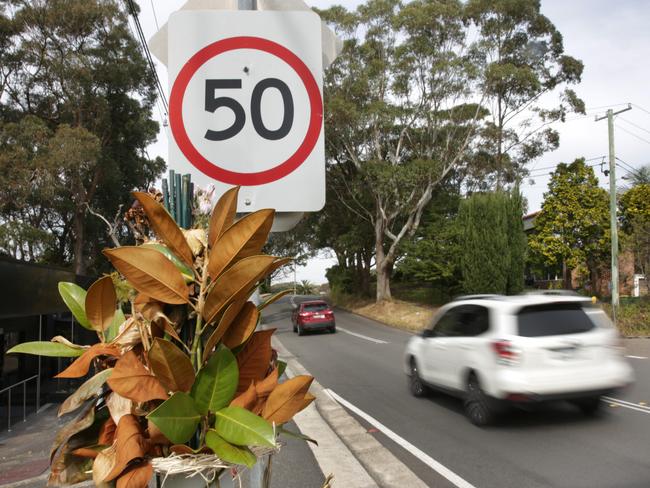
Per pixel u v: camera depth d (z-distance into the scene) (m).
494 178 31.55
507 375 7.04
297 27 2.29
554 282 34.91
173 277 1.33
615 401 8.42
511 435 6.93
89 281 13.72
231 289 1.31
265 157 2.24
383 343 19.34
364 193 31.08
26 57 24.59
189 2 2.27
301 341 21.09
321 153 2.26
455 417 8.09
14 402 11.94
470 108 28.17
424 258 29.59
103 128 26.95
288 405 1.37
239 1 2.30
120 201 30.23
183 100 2.23
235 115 2.23
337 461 5.97
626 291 29.58
